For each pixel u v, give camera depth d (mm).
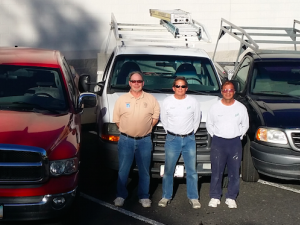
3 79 6098
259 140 6488
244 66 8492
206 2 14016
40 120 5461
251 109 7027
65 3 12203
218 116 6004
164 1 13430
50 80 6223
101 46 12844
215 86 7418
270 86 7660
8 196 4805
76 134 5508
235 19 14516
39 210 4895
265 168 6449
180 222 5676
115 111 5969
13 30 11750
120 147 5996
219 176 6148
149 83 7285
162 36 9258
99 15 12680
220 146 6047
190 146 6047
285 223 5707
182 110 5910
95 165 7633
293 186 7020
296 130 6289
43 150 4867
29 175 4871
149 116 5914
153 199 6395
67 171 5039
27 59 6469
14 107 5758
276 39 15180
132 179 7168
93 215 5805
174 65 7602
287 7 15078
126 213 5902
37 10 11922
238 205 6250
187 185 6160
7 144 4809
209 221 5723
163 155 6277
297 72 7852
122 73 7352
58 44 12312
